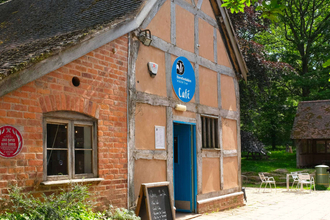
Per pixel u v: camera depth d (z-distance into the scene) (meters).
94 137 6.37
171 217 6.99
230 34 11.26
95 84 6.36
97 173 6.33
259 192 15.83
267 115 30.55
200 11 10.00
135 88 7.30
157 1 8.16
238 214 9.64
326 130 23.94
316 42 33.31
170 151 8.30
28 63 5.02
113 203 6.56
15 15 10.25
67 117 5.89
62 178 5.74
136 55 7.39
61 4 9.25
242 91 20.62
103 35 6.37
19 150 5.10
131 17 6.88
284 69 21.73
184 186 9.40
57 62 5.55
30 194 5.17
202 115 9.73
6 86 4.84
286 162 25.00
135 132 7.24
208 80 10.20
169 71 8.45
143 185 6.64
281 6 4.25
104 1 8.13
